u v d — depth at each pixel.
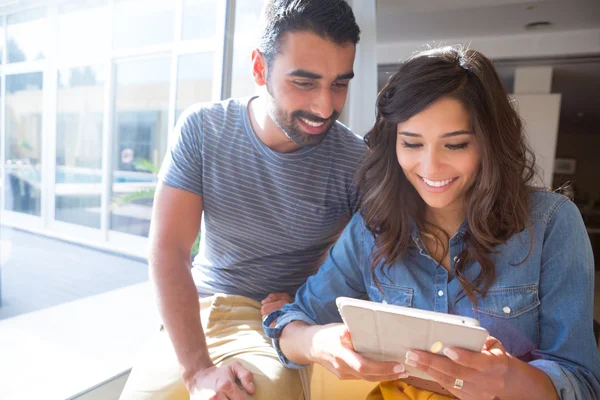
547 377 0.78
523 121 0.93
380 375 0.80
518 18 4.12
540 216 0.90
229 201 1.19
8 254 4.24
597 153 10.29
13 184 4.63
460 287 0.93
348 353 0.81
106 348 2.51
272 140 1.13
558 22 4.21
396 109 0.85
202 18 3.91
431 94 0.81
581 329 0.83
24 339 2.57
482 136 0.83
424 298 0.97
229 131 1.17
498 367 0.70
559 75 5.52
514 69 5.24
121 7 4.30
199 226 1.21
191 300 1.09
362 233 1.05
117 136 5.02
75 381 2.08
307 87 1.01
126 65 4.60
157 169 5.23
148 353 1.15
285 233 1.21
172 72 4.23
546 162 4.98
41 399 1.90
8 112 4.34
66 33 4.05
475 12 3.95
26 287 3.54
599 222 7.52
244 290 1.24
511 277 0.89
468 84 0.82
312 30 0.96
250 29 2.10
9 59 3.91
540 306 0.89
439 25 4.40
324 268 1.08
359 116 2.48
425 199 0.91
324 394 1.18
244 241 1.23
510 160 0.86
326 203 1.20
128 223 5.23
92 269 4.12
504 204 0.88
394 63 5.22
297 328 0.97
